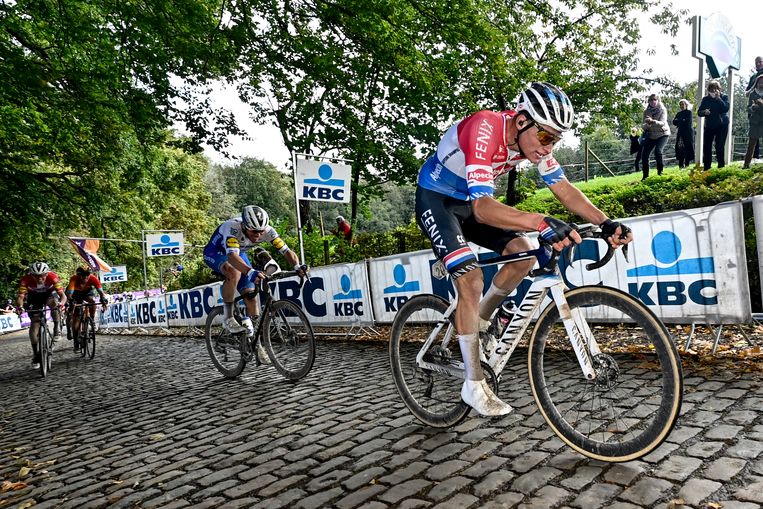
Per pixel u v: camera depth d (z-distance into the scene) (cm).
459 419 246
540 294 212
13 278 2702
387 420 282
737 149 1509
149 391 468
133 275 3150
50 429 372
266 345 429
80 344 824
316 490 203
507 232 234
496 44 967
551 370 317
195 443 289
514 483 184
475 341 221
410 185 1291
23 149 1488
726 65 931
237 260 423
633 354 350
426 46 994
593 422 228
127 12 724
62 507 222
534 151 204
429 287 532
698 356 334
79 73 803
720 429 208
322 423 293
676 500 157
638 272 390
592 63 1438
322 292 649
